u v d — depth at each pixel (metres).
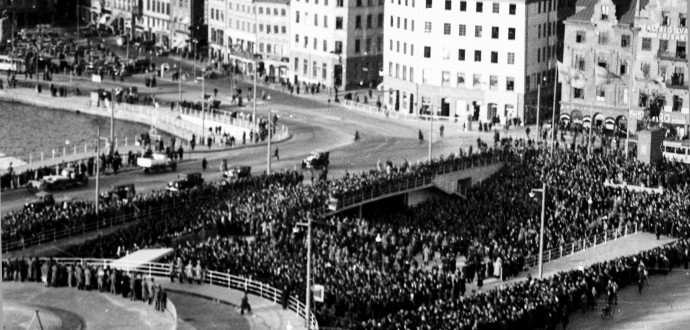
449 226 166.38
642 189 185.75
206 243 145.25
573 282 138.75
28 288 129.25
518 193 183.25
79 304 124.19
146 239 149.75
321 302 119.75
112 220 162.62
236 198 170.50
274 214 160.00
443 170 193.12
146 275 135.00
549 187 184.00
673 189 186.12
